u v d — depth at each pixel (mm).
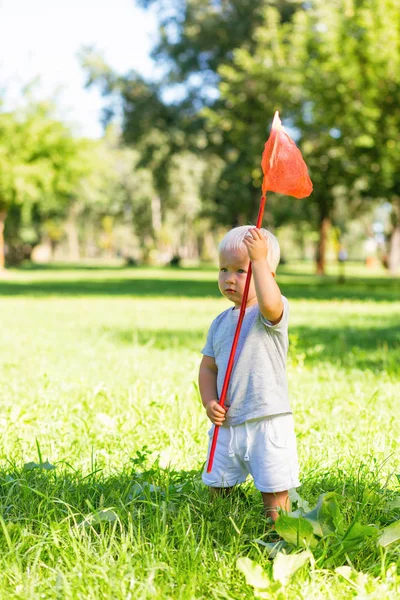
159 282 32375
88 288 26938
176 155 40938
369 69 23688
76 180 36906
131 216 76562
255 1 33031
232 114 31781
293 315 14562
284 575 2402
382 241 55031
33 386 6027
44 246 85062
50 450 4035
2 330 10969
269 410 3027
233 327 3184
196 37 34219
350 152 27188
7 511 3057
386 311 15969
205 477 3213
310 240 68812
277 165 2898
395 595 2357
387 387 6172
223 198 42062
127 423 4656
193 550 2590
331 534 2697
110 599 2295
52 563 2598
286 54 28594
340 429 4645
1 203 36938
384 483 3643
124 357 7867
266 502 3070
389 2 23000
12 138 33531
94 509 2904
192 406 5141
